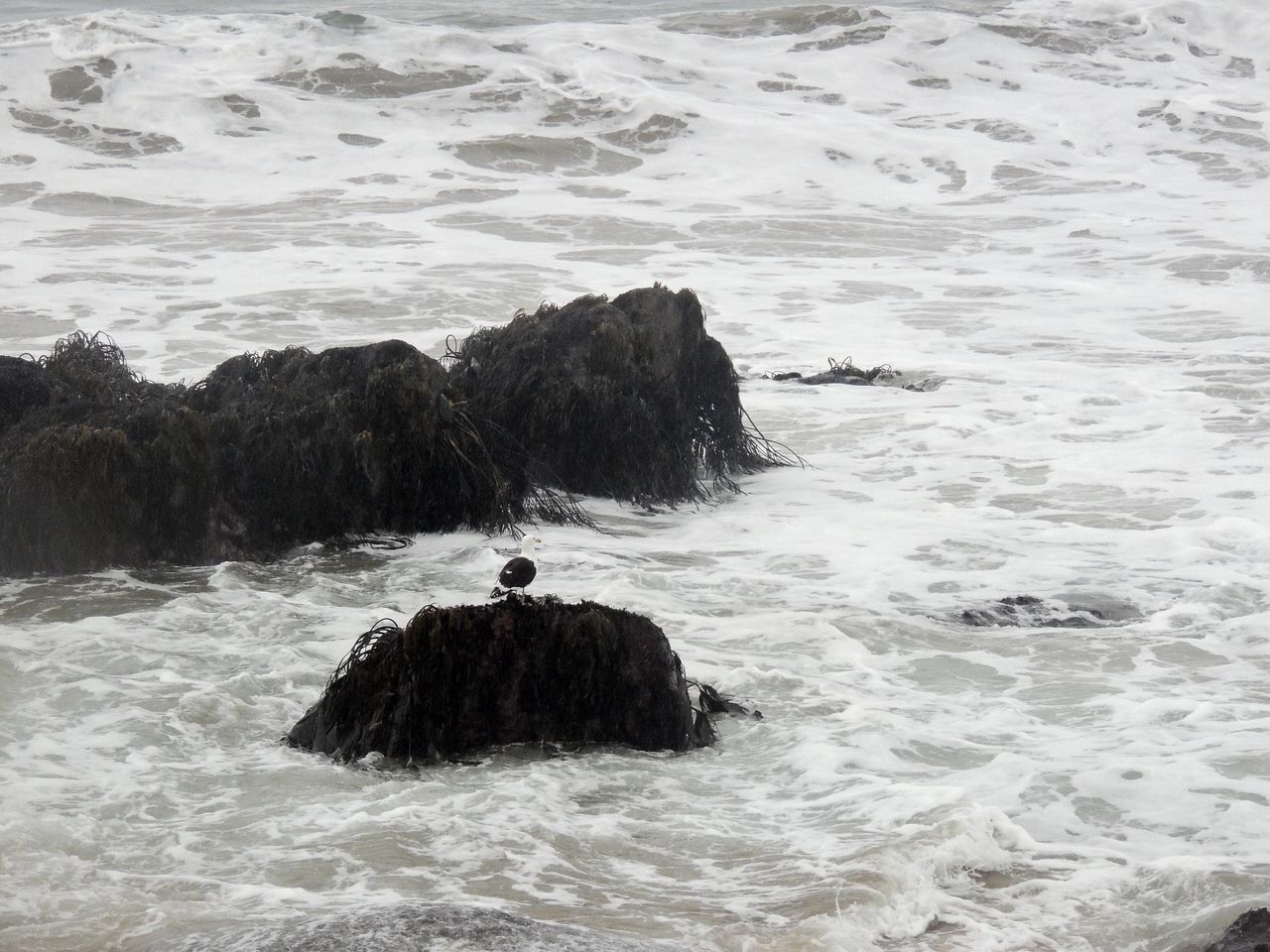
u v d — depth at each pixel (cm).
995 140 10612
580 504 3525
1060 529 3272
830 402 4669
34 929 1378
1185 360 5272
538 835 1655
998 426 4319
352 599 2694
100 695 2117
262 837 1636
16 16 14238
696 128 10531
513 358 3656
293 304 6088
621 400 3575
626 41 12206
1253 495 3547
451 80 11250
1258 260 7431
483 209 8712
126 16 12175
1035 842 1652
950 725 2105
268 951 1254
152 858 1577
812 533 3275
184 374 4819
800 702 2175
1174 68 12025
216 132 10262
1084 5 13188
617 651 1970
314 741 1952
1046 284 6956
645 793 1817
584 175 9781
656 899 1488
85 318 5741
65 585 2781
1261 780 1862
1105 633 2555
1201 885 1519
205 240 7688
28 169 9462
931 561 3034
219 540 2986
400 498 3173
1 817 1655
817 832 1689
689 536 3291
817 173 9875
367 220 8350
